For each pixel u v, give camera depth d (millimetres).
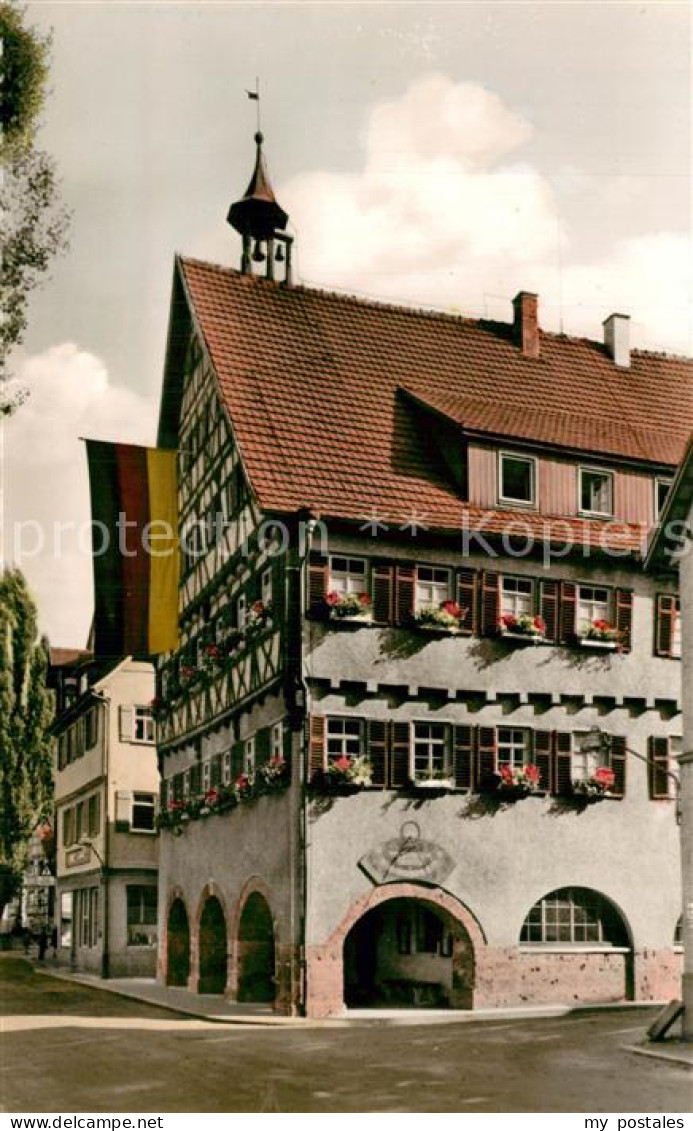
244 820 26328
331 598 23797
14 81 21984
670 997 25766
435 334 29734
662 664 26906
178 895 31500
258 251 29969
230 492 27359
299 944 22969
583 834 25562
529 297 30672
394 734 24156
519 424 27078
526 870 24891
